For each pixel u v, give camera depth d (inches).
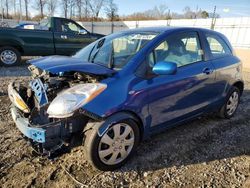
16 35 367.9
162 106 143.0
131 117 129.3
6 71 345.1
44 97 125.9
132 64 133.3
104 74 124.9
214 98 180.2
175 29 159.2
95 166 126.0
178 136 169.9
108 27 997.2
